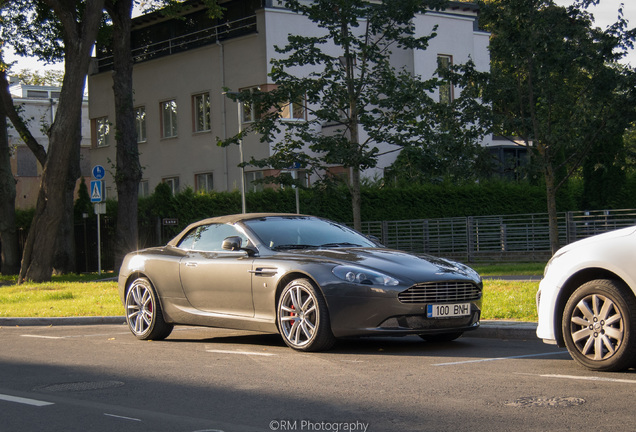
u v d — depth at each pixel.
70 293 17.22
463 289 8.60
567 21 16.30
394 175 18.72
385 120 18.81
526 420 5.10
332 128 33.84
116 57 26.94
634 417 5.09
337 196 19.33
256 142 33.91
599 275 7.00
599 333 6.80
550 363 7.43
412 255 9.05
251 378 7.02
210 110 35.69
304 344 8.56
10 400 6.34
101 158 40.88
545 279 7.32
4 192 30.41
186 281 9.84
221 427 5.21
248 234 9.54
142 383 6.96
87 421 5.53
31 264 23.39
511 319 10.52
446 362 7.68
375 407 5.66
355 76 19.42
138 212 30.12
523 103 17.09
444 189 31.14
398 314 8.20
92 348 9.56
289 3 18.38
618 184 31.22
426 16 36.59
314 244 9.47
